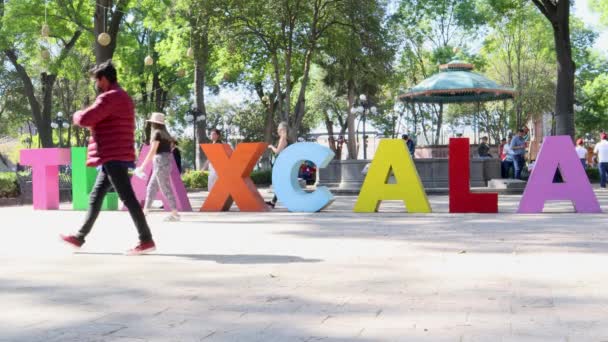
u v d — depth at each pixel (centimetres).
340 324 389
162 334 371
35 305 451
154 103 4169
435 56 4391
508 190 2038
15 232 960
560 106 2205
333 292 484
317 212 1283
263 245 771
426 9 4241
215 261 645
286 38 2920
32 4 2608
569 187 1185
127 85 3997
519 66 4500
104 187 712
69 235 713
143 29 3959
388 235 857
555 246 724
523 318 396
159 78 4291
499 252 681
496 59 4784
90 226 718
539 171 1196
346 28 2938
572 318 395
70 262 648
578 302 439
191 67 3381
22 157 1477
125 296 479
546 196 1192
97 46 2353
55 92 4406
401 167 1237
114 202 1417
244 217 1185
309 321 397
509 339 350
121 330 381
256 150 1320
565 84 2200
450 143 1216
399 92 4694
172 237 871
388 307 432
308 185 2973
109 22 2505
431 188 2170
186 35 3028
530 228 923
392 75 3161
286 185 1298
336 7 2823
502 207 1394
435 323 388
